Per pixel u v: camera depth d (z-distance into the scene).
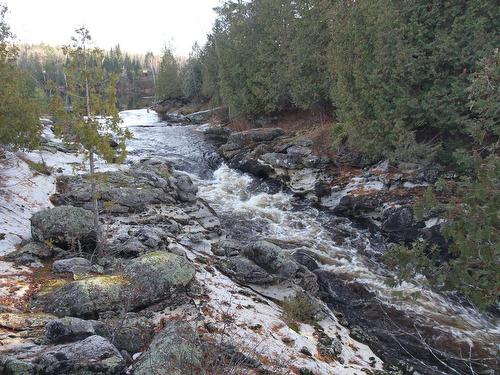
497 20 13.62
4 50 14.12
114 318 6.80
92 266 9.04
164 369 5.20
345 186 17.30
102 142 9.49
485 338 9.30
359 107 16.77
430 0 15.08
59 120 9.39
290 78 27.20
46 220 9.97
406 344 9.13
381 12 15.54
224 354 6.17
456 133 15.29
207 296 8.35
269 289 10.04
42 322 6.42
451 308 10.46
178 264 8.14
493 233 5.94
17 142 13.91
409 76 14.98
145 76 122.38
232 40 35.50
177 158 24.75
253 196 19.23
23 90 14.91
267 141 25.45
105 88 9.55
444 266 7.62
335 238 14.77
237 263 10.50
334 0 23.16
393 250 8.20
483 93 7.03
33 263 9.20
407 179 15.69
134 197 14.62
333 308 10.51
